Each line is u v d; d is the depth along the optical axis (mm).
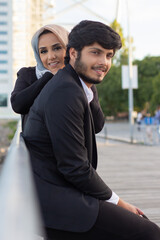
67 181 1264
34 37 2002
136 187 4871
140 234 1258
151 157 8664
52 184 1226
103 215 1212
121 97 41719
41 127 1245
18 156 723
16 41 25672
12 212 352
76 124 1212
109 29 1310
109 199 1302
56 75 1302
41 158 1256
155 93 37125
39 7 24875
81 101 1239
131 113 13867
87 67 1319
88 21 1319
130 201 4020
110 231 1224
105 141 14930
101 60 1319
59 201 1194
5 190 410
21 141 1124
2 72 38688
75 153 1197
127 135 18359
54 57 1950
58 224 1183
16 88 1937
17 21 25844
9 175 498
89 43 1287
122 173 6117
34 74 2047
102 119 1694
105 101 42000
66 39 1941
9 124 24781
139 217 1291
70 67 1326
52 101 1203
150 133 12961
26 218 360
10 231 319
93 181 1219
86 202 1209
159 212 3518
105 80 42000
